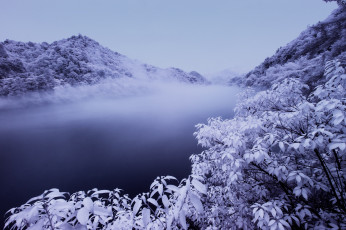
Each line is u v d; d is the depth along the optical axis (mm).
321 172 2844
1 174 29188
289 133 2695
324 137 2248
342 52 4145
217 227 3271
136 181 23203
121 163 30391
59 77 115500
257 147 2568
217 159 3318
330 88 2346
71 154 37312
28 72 90812
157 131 52562
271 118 2684
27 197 22469
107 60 185000
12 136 52438
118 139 47281
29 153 39156
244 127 2709
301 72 6539
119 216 2357
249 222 3047
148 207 1268
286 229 2117
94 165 30609
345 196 2617
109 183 23625
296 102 2971
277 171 2406
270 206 2256
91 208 942
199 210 1030
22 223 1276
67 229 1001
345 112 1920
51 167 31125
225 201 3518
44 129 59844
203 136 3482
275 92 3168
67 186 24266
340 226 2305
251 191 3285
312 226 2389
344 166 2871
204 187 1104
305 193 2139
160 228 1890
